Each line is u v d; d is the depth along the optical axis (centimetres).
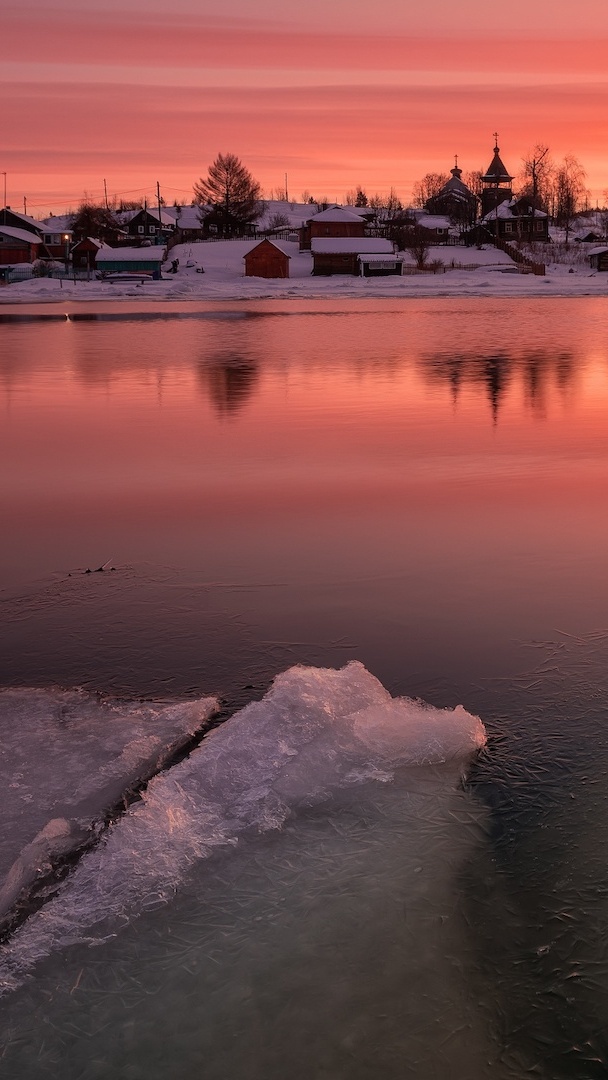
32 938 425
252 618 781
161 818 495
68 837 488
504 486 1202
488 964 411
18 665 703
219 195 14300
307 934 427
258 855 475
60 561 931
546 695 640
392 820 503
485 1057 370
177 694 654
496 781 538
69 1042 377
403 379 2434
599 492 1158
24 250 11006
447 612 784
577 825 497
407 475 1280
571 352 3094
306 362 2855
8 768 548
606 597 809
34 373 2638
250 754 553
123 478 1295
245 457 1432
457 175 16612
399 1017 387
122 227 15075
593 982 402
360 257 10069
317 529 1022
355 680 642
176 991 399
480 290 7956
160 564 916
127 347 3381
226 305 6350
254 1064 368
